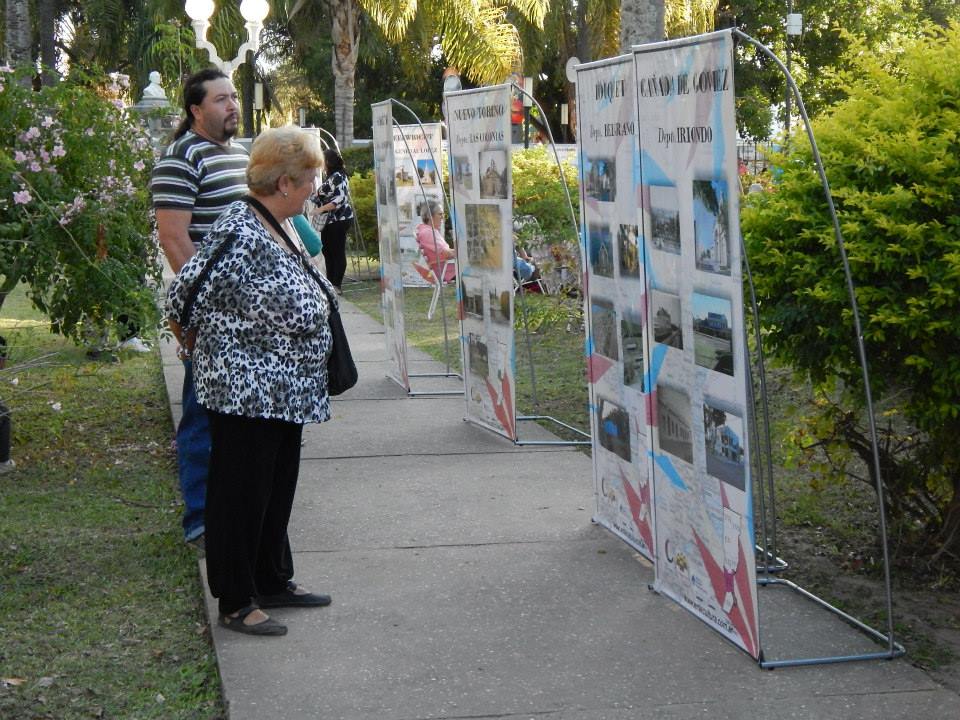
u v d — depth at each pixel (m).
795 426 5.38
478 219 7.14
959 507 4.73
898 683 3.74
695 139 3.67
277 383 3.92
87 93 6.62
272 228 4.00
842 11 35.62
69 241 6.20
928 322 4.09
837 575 4.78
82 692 3.73
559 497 5.89
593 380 5.25
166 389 8.65
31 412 7.68
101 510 5.71
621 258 4.70
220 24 22.95
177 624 4.30
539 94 43.38
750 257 4.58
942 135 4.21
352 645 4.06
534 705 3.59
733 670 3.83
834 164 4.43
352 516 5.59
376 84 44.03
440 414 8.00
